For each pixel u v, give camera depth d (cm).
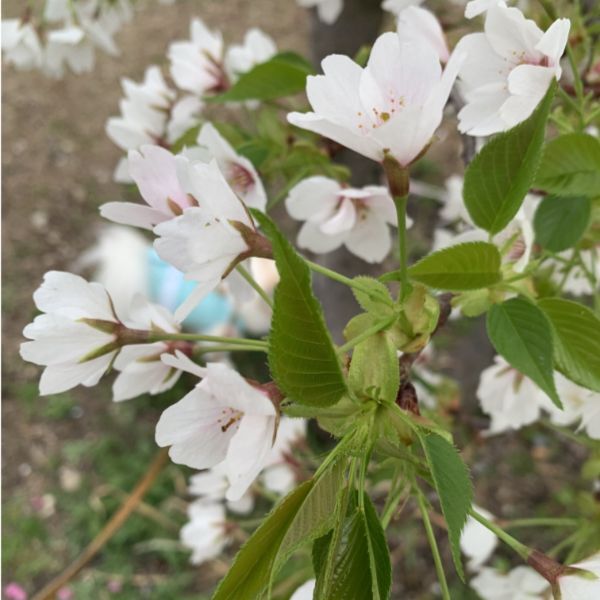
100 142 92
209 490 37
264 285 33
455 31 26
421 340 16
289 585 26
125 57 99
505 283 18
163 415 15
